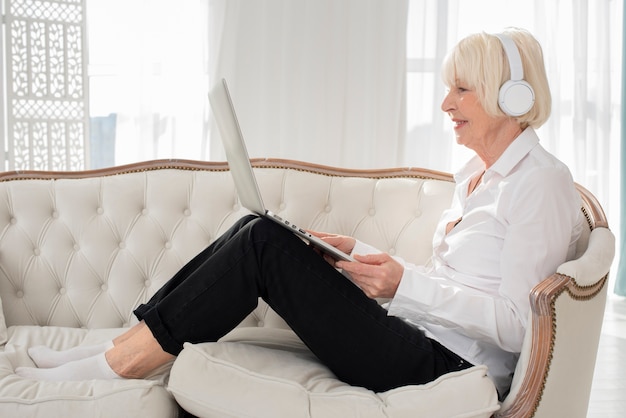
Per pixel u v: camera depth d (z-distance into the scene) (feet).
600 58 12.13
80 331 6.93
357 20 10.96
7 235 7.19
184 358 4.87
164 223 7.34
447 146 11.46
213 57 10.98
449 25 11.26
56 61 10.85
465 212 5.65
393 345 5.14
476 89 5.36
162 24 10.91
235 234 5.36
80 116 11.06
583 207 5.95
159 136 11.13
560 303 4.53
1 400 4.84
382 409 4.58
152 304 5.55
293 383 4.77
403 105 11.27
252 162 7.61
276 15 10.84
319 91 10.98
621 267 13.07
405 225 7.30
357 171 7.63
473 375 4.66
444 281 5.53
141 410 4.83
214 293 5.12
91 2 11.04
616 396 8.62
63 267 7.21
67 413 4.79
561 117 12.12
